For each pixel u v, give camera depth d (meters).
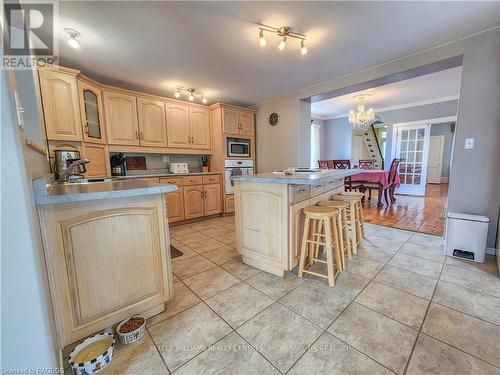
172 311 1.52
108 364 1.12
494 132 2.17
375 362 1.10
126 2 1.64
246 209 2.10
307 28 2.05
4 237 0.75
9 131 0.74
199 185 3.94
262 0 1.67
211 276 1.98
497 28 2.08
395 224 3.38
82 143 2.69
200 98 4.18
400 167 5.86
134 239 1.32
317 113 6.52
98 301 1.21
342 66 2.86
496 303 1.52
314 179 1.65
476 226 2.11
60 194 1.02
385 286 1.75
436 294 1.64
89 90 2.81
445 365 1.07
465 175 2.34
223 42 2.24
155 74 3.00
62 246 1.08
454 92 4.60
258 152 4.66
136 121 3.38
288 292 1.71
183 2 1.66
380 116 6.03
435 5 1.77
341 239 2.03
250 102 4.48
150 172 3.96
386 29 2.09
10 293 0.77
